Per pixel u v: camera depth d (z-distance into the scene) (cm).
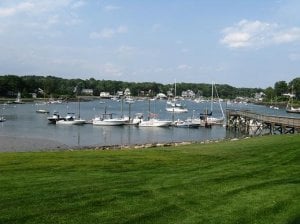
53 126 8688
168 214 1205
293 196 1412
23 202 1302
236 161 2152
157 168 1931
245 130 7962
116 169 1888
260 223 1137
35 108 15925
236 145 2862
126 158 2212
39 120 10175
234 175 1769
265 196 1410
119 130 8169
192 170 1889
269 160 2167
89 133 7538
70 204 1288
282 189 1512
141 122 8950
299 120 5469
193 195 1415
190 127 8912
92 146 5475
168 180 1647
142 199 1355
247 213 1222
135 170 1872
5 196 1366
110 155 2328
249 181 1647
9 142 5784
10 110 14388
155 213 1212
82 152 2502
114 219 1157
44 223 1119
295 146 2586
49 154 2362
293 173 1823
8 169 1841
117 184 1559
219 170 1891
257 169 1916
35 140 6159
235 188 1520
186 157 2284
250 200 1359
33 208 1244
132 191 1453
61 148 5150
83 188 1485
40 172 1786
